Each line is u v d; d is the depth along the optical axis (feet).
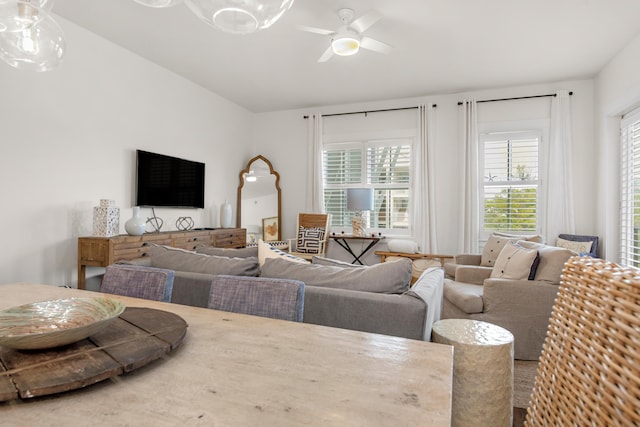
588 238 13.05
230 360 2.70
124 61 12.19
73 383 2.17
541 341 8.44
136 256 10.91
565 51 11.97
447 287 10.19
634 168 11.92
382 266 5.46
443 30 10.71
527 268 8.84
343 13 9.74
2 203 9.00
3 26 5.08
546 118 14.93
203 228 15.97
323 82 15.26
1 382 2.16
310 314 5.20
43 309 3.36
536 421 2.43
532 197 15.19
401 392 2.23
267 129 19.81
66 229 10.46
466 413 4.73
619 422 1.60
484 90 15.81
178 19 10.30
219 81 15.33
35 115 9.66
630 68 11.26
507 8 9.52
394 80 14.85
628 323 1.69
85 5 9.59
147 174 12.92
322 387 2.29
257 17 3.96
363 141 18.12
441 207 16.40
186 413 1.98
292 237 19.25
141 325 3.24
